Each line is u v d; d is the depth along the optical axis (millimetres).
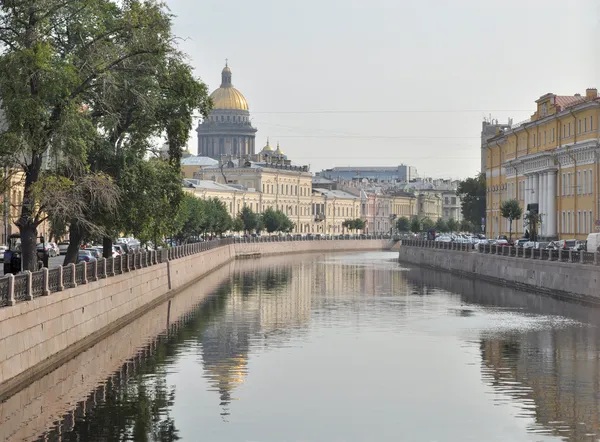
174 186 53156
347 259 148000
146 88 48906
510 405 30781
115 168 48531
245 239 154875
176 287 73500
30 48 39844
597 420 28656
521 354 40906
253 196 192250
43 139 40750
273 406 30484
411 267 119188
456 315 56250
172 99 50406
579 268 60625
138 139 51469
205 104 50812
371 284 84625
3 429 27297
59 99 40625
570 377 35500
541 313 56781
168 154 53875
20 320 31438
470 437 26844
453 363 38562
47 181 41000
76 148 41406
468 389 33281
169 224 57188
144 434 26938
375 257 158500
